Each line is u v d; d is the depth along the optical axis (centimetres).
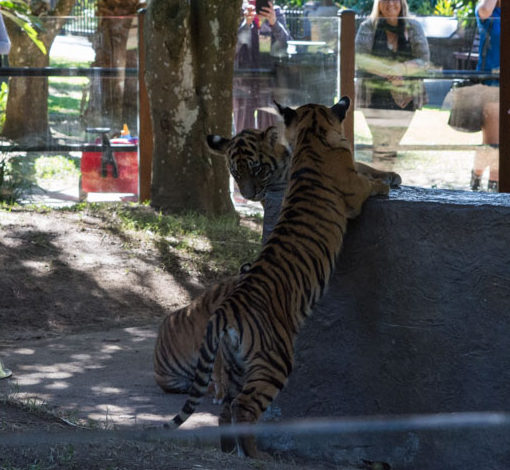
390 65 1354
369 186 588
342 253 593
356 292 589
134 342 860
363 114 1368
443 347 557
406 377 574
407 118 1373
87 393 704
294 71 1350
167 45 1193
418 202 560
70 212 1166
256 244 1121
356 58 1353
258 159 735
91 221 1134
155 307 970
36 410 582
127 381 740
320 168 581
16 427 522
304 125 602
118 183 1352
